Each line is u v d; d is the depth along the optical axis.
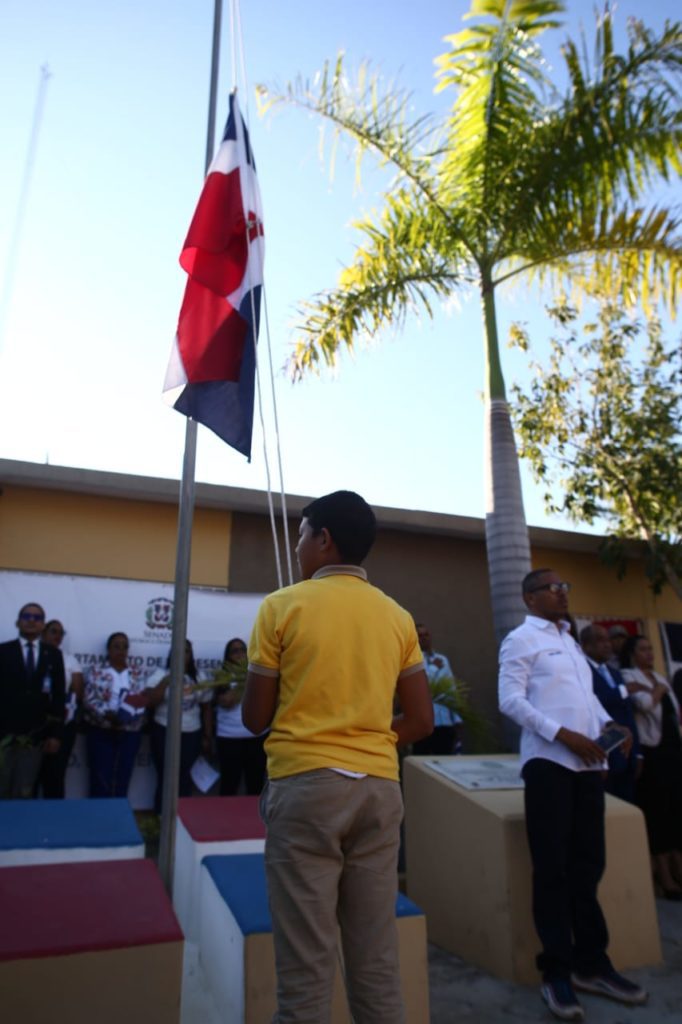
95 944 2.70
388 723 2.46
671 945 4.95
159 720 7.10
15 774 6.26
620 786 5.94
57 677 6.67
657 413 9.95
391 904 2.32
